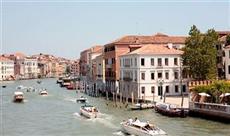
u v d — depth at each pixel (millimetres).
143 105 58938
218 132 39625
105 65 95375
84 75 157500
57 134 42906
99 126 46750
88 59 140875
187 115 50375
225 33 81750
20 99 82688
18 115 59594
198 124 44562
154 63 69875
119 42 85312
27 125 49656
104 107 64562
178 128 42562
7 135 43219
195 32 65625
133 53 71562
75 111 62406
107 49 93625
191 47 65500
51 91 115500
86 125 47875
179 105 55562
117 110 59781
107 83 93062
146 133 38781
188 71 66938
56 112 62031
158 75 70188
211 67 64688
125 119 50406
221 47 70625
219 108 45625
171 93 70625
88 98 85438
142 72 69438
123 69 78562
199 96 52188
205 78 64938
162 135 38250
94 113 53250
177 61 70875
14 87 149250
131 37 88375
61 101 81312
